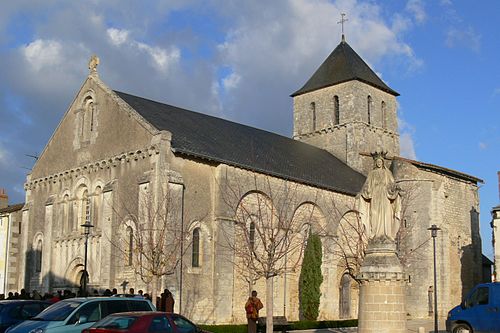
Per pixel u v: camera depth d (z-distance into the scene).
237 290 36.22
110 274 34.66
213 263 35.03
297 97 59.94
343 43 60.00
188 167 34.66
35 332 18.36
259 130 49.91
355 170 53.75
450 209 51.16
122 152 36.03
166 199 32.75
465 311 28.00
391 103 59.66
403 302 18.86
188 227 33.94
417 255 47.72
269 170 38.91
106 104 38.19
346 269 44.06
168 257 31.75
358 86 56.06
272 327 29.89
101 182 37.16
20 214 48.59
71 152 40.31
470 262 52.62
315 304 39.38
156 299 29.56
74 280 37.97
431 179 49.44
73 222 38.81
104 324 16.97
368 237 19.62
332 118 56.91
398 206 19.62
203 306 34.12
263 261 33.69
